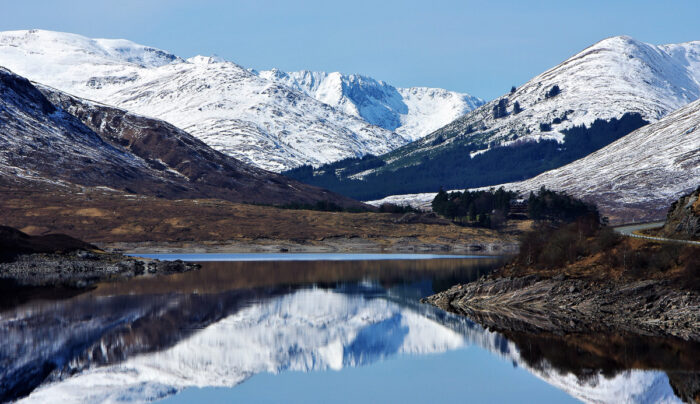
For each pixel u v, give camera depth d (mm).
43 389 64188
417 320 94812
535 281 99688
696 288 84062
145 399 61938
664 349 74062
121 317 95875
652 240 95438
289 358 76000
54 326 89000
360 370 71188
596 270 95750
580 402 60125
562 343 77438
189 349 78938
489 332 84875
